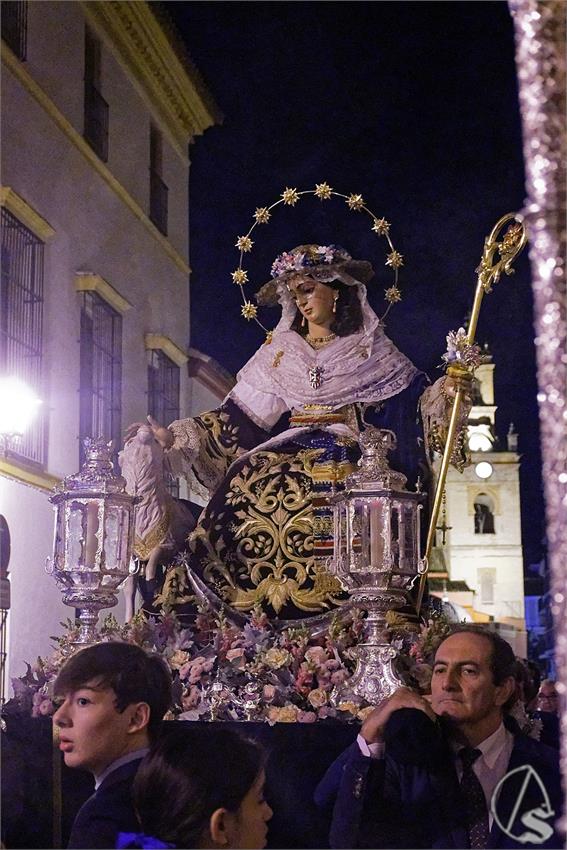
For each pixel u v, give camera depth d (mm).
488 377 23781
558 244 3504
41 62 16344
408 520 7273
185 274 22109
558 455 3469
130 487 8602
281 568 8383
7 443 14648
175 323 21438
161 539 8594
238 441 9422
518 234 8359
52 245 16453
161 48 19719
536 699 7055
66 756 5359
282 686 7152
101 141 18578
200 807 4570
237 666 7270
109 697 5340
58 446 16406
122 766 5281
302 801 6559
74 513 7465
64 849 6590
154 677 5449
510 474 24234
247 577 8414
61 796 6609
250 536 8523
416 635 7453
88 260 17750
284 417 9492
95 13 18297
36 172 16047
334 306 9500
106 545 7473
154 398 20266
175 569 8469
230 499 8695
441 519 9469
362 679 7070
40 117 16172
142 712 5379
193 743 4703
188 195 22547
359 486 7270
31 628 14938
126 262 19172
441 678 5543
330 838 5664
